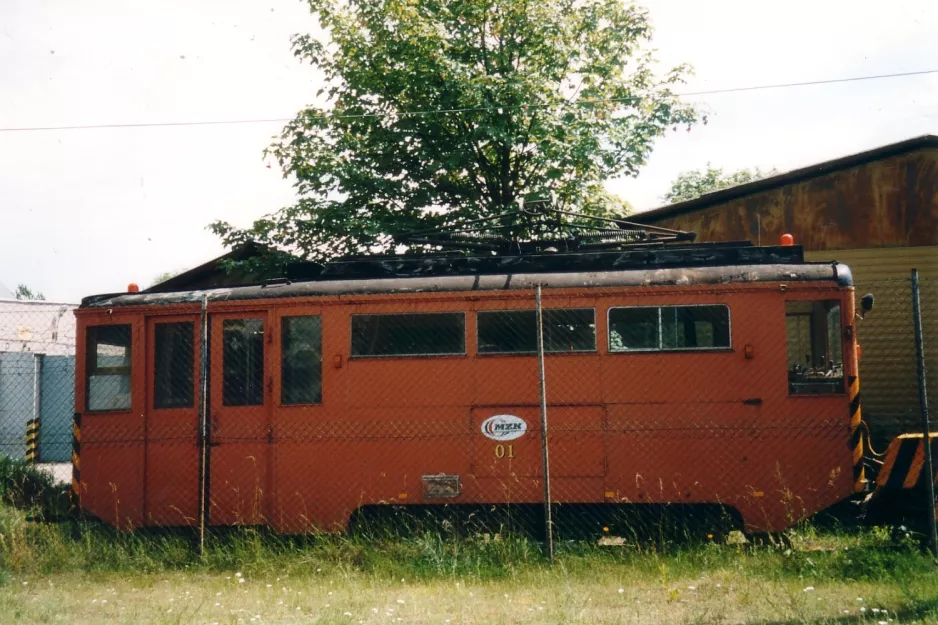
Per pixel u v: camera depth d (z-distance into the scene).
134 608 8.22
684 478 10.52
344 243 18.56
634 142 18.36
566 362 10.85
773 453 10.43
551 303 10.98
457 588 8.68
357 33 18.70
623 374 10.75
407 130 18.66
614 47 19.56
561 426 10.77
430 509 10.95
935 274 16.17
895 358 16.09
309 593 8.73
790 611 7.50
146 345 11.77
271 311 11.43
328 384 11.20
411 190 18.84
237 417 11.37
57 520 11.80
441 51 18.00
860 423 10.38
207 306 11.60
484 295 11.06
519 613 7.73
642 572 9.12
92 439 11.82
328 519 11.02
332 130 18.95
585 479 10.66
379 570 9.53
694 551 9.73
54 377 22.41
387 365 11.12
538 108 17.88
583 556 9.67
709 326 10.71
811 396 10.45
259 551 10.12
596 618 7.53
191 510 11.41
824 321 10.59
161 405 11.67
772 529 10.31
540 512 10.92
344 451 11.09
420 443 10.97
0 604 8.12
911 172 16.36
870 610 7.44
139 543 10.59
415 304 11.18
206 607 8.25
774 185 16.94
